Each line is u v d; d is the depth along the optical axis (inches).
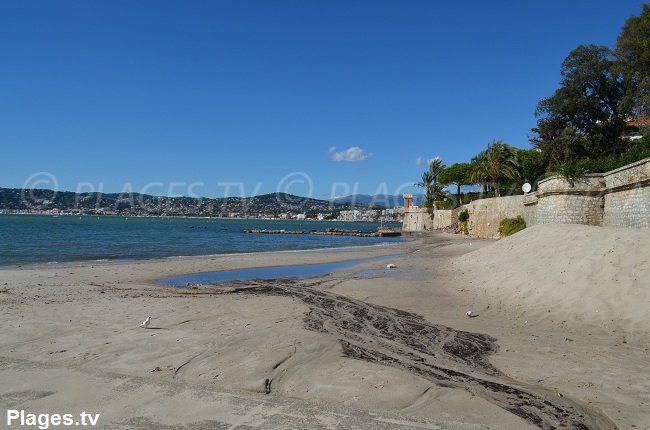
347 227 5777.6
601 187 924.6
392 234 3070.9
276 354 296.5
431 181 3440.0
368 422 204.8
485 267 714.8
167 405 223.0
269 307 496.7
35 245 1596.9
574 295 457.1
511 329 401.1
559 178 995.3
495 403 230.5
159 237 2390.5
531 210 1381.6
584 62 1610.5
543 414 219.1
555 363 300.8
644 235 520.7
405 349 335.9
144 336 345.7
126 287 660.1
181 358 292.5
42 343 327.6
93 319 410.9
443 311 491.5
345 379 255.3
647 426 209.2
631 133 1658.5
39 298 532.7
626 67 1306.6
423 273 832.3
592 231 617.0
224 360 287.1
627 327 371.6
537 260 605.6
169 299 541.0
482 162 2260.1
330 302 548.1
